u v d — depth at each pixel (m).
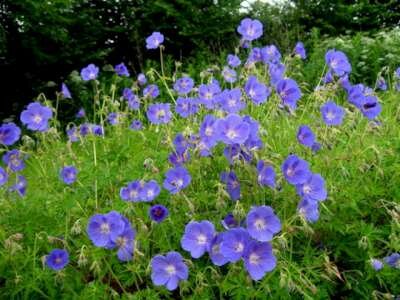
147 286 0.63
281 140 0.86
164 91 1.82
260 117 0.94
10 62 2.19
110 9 2.59
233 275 0.63
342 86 0.89
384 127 0.89
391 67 1.96
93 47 2.54
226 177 0.69
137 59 2.64
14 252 0.66
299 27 2.71
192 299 0.61
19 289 0.65
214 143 0.70
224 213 0.68
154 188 0.68
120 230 0.60
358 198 0.70
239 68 1.54
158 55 2.63
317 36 2.44
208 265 0.66
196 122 0.95
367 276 0.66
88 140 1.00
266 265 0.56
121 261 0.68
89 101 2.10
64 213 0.75
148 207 0.73
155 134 1.00
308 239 0.69
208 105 0.88
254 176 0.66
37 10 2.04
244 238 0.55
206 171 0.80
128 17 2.58
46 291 0.68
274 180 0.64
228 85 1.37
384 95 1.24
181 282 0.60
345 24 3.10
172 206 0.73
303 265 0.65
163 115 0.89
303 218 0.61
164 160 0.83
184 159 0.75
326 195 0.65
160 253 0.67
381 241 0.70
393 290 0.66
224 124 0.64
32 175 0.97
